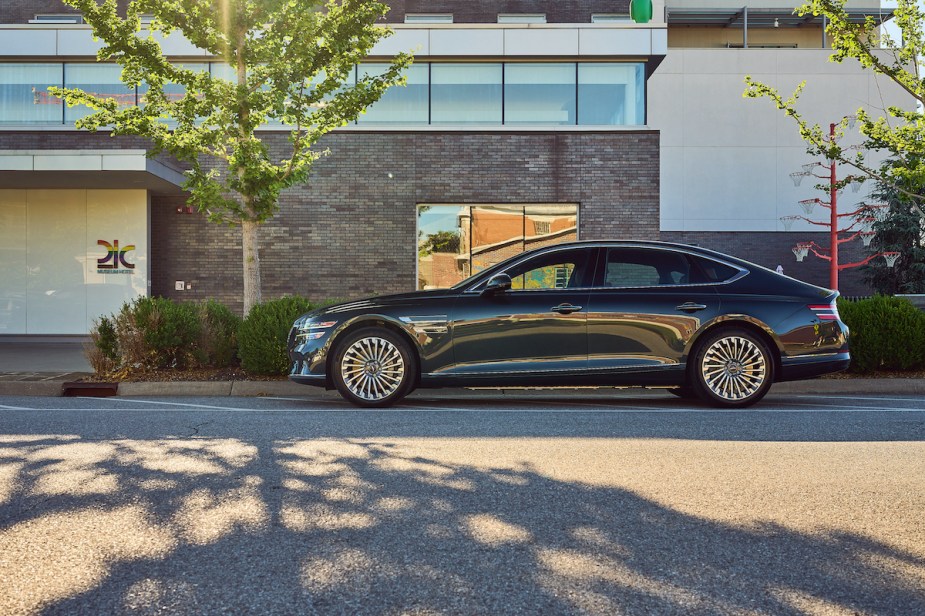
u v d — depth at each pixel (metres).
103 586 2.91
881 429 6.45
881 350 9.73
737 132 33.34
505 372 7.83
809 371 7.93
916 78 13.61
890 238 33.59
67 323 17.47
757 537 3.52
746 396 7.88
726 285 8.00
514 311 7.86
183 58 17.28
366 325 8.06
